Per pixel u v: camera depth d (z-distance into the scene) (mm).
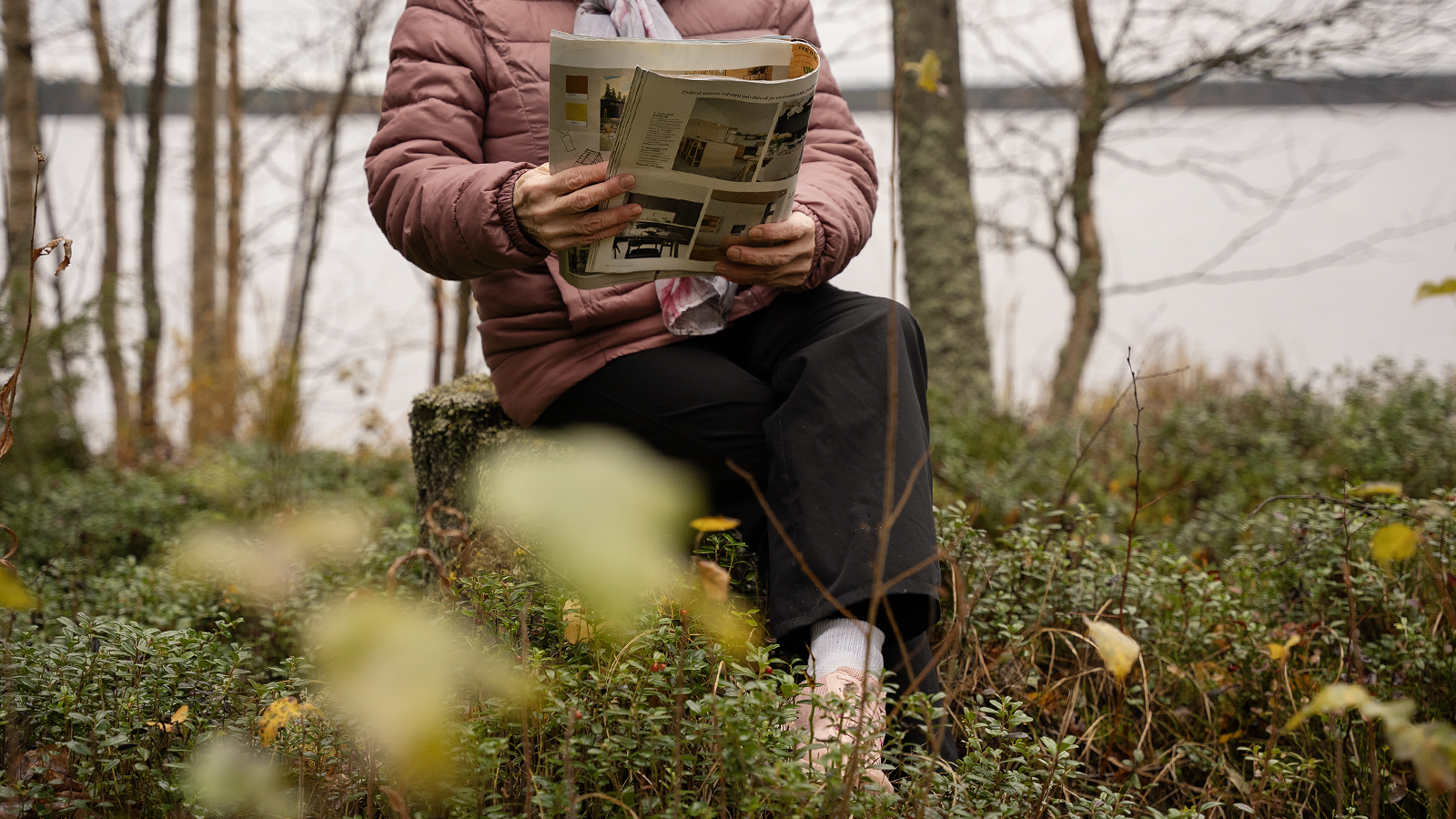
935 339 5820
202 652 1526
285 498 3500
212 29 7234
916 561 1441
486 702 1337
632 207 1531
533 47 1910
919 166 5863
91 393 5102
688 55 1438
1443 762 791
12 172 5035
